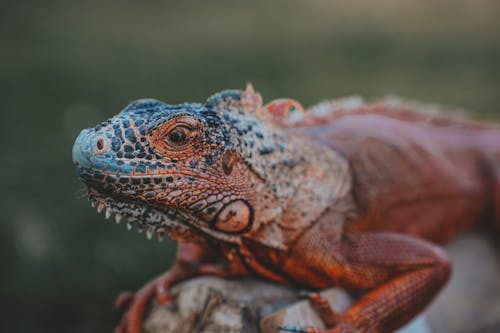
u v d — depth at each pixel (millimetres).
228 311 454
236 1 2334
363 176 485
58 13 2141
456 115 610
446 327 533
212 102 435
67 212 806
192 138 410
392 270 459
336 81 1410
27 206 814
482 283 557
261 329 445
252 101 448
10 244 733
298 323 438
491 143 591
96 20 2072
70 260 715
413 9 2133
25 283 680
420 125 573
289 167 448
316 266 451
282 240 444
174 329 466
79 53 1660
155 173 402
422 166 523
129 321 474
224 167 420
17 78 1408
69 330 644
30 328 642
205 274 481
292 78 1428
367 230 483
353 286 460
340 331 435
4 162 942
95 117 1159
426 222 528
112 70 1491
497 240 591
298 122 481
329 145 487
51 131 1092
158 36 1881
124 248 738
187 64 1556
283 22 2020
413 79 1444
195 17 2123
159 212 417
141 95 1284
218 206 418
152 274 706
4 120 1124
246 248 445
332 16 2100
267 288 464
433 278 459
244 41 1809
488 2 2090
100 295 674
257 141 437
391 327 455
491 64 1543
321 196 458
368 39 1789
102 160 394
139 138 401
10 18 2039
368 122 523
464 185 558
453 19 1984
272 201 437
